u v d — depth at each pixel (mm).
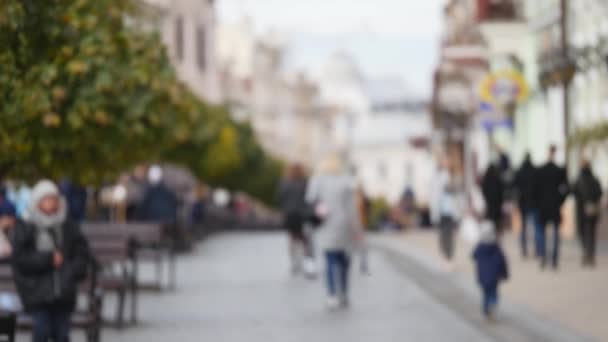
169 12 85750
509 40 59906
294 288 32625
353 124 192625
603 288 27734
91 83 22406
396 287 31922
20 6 21125
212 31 99375
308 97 167375
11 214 24500
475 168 73062
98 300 19328
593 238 33312
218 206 86438
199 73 94688
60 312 17375
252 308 27344
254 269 39938
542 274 31672
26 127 21891
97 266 18391
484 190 36656
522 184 37094
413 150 186000
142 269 39656
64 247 17266
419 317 24859
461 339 21359
